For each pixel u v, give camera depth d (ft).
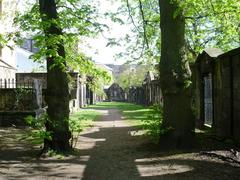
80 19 45.29
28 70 170.81
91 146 50.16
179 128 42.65
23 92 75.61
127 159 38.88
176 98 42.83
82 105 163.32
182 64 43.16
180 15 43.24
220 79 51.39
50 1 42.47
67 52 46.80
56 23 40.24
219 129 51.70
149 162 36.68
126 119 96.68
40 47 39.09
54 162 38.50
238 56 44.29
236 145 42.57
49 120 42.63
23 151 44.86
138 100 205.57
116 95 285.64
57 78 43.09
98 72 46.34
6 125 70.28
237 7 44.24
